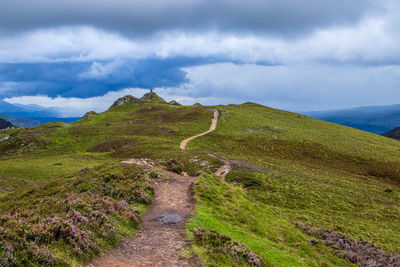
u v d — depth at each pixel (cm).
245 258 1048
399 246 2156
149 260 934
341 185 4425
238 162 5131
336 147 7488
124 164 2847
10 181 4422
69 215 1074
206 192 2100
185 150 6272
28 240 793
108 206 1347
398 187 4925
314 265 1356
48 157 7488
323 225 2509
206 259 961
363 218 2947
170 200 1884
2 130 10806
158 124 11138
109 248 982
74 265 772
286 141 7900
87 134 9969
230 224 1550
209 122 10694
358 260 1658
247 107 14312
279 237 1714
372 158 6612
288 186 3900
